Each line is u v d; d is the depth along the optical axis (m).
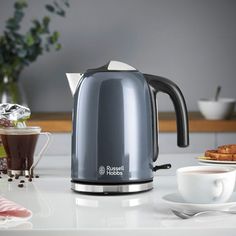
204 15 4.66
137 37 4.66
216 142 3.97
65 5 4.62
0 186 1.82
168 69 4.67
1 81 4.07
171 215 1.41
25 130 1.99
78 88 1.72
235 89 4.69
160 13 4.65
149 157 1.72
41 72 4.65
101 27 4.64
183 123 1.79
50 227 1.31
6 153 2.03
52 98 4.67
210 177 1.45
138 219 1.37
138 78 1.71
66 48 4.65
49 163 2.29
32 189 1.77
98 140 1.67
